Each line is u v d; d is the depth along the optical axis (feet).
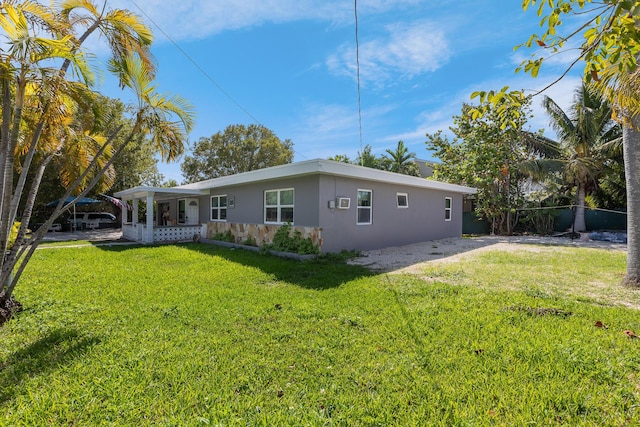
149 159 74.18
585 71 8.14
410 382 8.59
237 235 39.14
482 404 7.66
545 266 24.97
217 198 44.93
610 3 6.82
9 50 11.09
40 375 9.01
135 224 46.85
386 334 11.62
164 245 40.24
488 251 33.76
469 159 54.03
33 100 13.42
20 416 7.30
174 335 11.68
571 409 7.41
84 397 7.98
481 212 56.08
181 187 50.93
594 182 52.19
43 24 12.74
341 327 12.38
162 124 16.66
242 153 95.14
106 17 14.75
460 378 8.72
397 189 38.32
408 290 17.62
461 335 11.46
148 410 7.54
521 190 57.72
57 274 22.24
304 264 26.12
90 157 20.44
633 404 7.45
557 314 13.64
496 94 8.50
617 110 11.84
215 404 7.75
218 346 10.79
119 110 60.49
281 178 32.78
